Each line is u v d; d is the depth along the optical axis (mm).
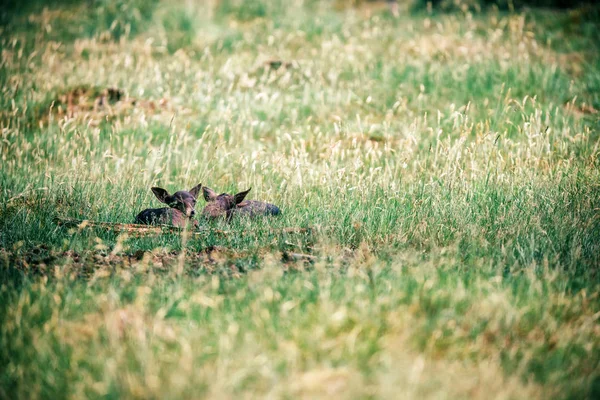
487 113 49812
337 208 30797
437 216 29078
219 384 14547
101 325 18172
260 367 15570
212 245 26938
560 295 20312
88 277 22922
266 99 52469
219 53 68625
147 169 37375
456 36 70375
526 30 71250
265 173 38031
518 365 16297
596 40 66625
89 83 56469
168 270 23406
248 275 22047
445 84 57562
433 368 15781
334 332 17172
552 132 43781
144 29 74938
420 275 20969
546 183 31641
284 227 29125
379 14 84938
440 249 25578
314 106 54219
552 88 54219
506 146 37406
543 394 15062
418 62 62062
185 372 15258
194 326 17875
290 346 16281
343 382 15133
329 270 22125
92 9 78062
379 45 69375
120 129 46062
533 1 83312
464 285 20703
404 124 48406
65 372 16172
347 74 61438
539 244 25797
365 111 53938
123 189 34656
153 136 47844
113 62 63562
